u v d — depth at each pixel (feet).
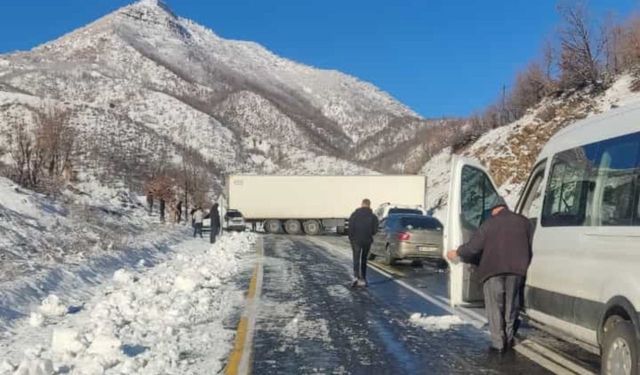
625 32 158.51
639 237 20.35
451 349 29.48
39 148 120.78
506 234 28.60
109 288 46.14
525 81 196.44
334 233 163.22
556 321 25.46
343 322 35.68
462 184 32.19
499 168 156.15
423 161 280.31
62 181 118.32
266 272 60.34
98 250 61.11
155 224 121.90
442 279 56.90
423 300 43.80
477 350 29.27
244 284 51.34
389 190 155.74
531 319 28.14
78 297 42.16
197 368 25.63
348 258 77.25
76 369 24.70
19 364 24.56
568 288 24.38
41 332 31.19
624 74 152.76
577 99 156.04
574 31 165.78
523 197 30.63
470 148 194.59
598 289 22.29
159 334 31.24
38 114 146.61
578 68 165.27
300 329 33.63
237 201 156.46
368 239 50.65
